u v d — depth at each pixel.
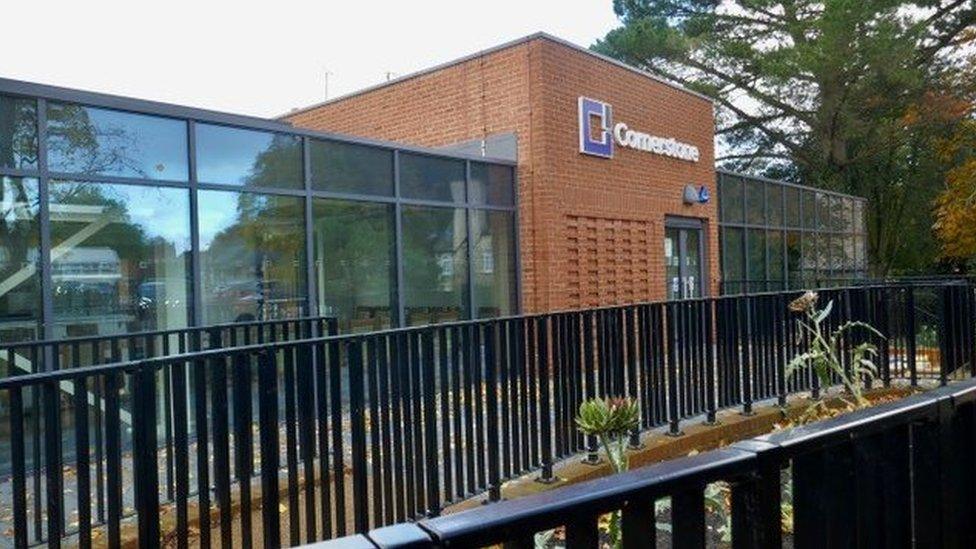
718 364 6.40
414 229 9.21
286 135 7.86
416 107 11.59
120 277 6.57
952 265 25.80
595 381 5.44
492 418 4.67
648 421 5.77
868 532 1.57
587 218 10.77
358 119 12.48
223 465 3.54
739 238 15.17
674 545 1.26
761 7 23.94
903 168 25.98
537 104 10.11
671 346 6.00
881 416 1.59
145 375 3.25
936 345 7.64
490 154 10.62
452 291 9.64
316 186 8.13
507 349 4.88
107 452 3.23
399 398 4.22
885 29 20.61
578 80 10.71
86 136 6.34
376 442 4.06
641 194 11.87
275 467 3.66
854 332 7.14
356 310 8.53
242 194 7.48
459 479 4.55
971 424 1.90
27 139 5.97
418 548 0.98
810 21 22.62
